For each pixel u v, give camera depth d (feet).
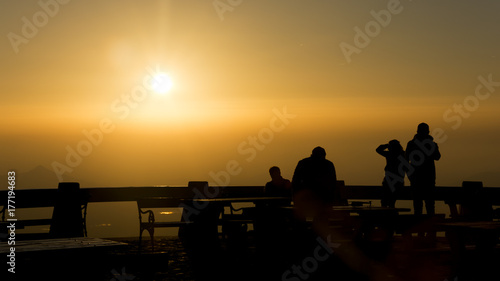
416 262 26.20
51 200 37.93
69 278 15.28
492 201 40.01
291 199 35.70
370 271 27.73
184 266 30.42
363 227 28.71
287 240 31.58
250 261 31.94
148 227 36.37
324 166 31.68
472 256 23.17
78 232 36.45
